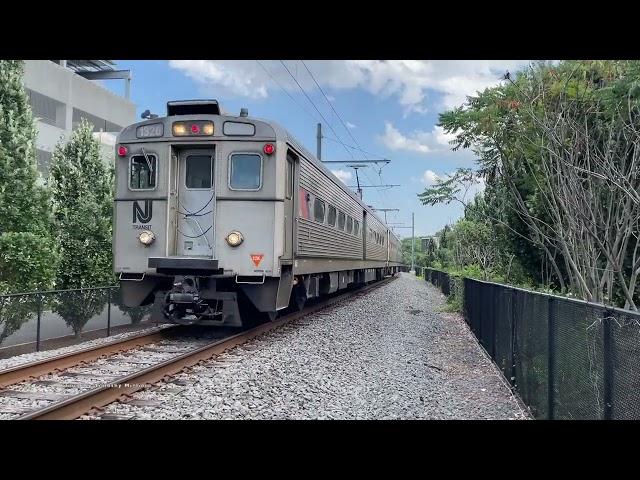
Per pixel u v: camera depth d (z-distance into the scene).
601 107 8.12
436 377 8.09
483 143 10.80
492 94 9.96
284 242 10.39
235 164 10.03
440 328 13.86
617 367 3.90
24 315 9.02
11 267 9.62
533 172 9.21
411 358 9.45
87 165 12.58
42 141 30.83
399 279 46.19
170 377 7.27
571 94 8.09
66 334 10.12
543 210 9.97
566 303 5.09
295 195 11.16
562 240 7.94
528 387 6.47
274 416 5.86
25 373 7.15
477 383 7.90
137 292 10.53
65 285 11.85
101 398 6.02
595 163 7.50
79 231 12.04
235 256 9.90
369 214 24.55
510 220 11.65
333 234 15.77
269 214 9.92
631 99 7.04
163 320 10.17
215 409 6.01
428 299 23.72
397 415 6.03
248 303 11.43
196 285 9.94
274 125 10.14
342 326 12.90
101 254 12.27
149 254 10.07
